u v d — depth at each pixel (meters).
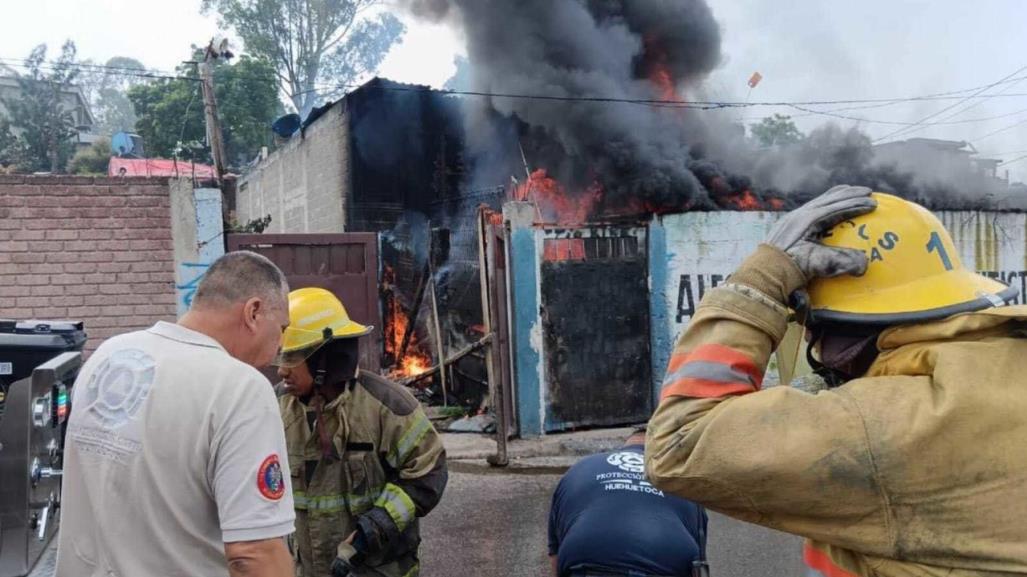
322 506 2.56
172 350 1.83
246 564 1.67
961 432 1.00
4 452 3.12
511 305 8.85
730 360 1.16
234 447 1.71
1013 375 1.03
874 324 1.14
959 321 1.09
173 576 1.69
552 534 2.51
